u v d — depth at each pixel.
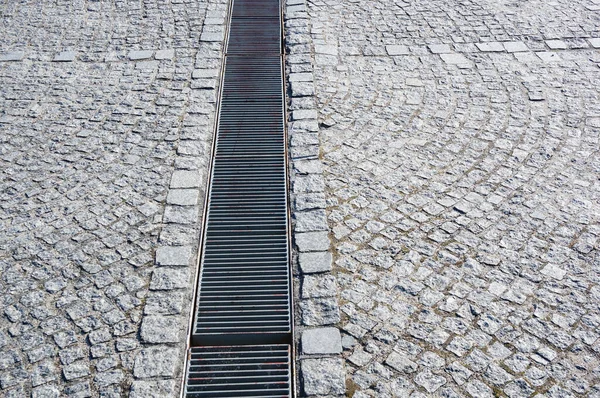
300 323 3.94
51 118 6.03
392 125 5.87
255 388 3.61
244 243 4.64
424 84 6.52
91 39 7.45
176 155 5.52
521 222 4.69
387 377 3.57
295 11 8.12
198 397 3.55
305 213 4.83
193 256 4.47
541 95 6.29
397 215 4.79
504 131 5.75
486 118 5.95
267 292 4.23
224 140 5.76
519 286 4.14
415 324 3.89
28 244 4.54
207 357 3.79
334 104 6.19
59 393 3.50
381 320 3.92
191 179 5.23
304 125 5.89
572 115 5.96
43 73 6.78
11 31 7.62
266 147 5.68
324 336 3.83
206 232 4.73
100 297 4.11
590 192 4.98
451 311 3.97
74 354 3.72
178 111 6.13
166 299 4.11
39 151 5.57
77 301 4.08
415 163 5.36
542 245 4.47
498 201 4.91
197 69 6.84
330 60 6.97
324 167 5.33
